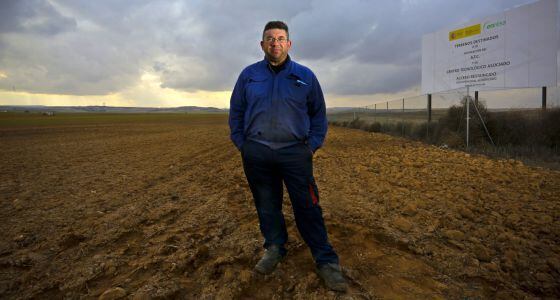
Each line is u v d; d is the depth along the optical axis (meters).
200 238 3.59
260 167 2.53
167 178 7.36
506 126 11.65
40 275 2.87
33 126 38.41
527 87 12.18
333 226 3.77
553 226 3.71
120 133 26.25
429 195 5.06
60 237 3.73
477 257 3.02
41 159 10.92
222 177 7.21
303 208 2.56
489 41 13.36
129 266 3.00
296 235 3.51
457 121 13.11
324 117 2.62
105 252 3.33
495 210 4.36
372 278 2.65
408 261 2.93
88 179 7.28
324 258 2.57
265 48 2.36
